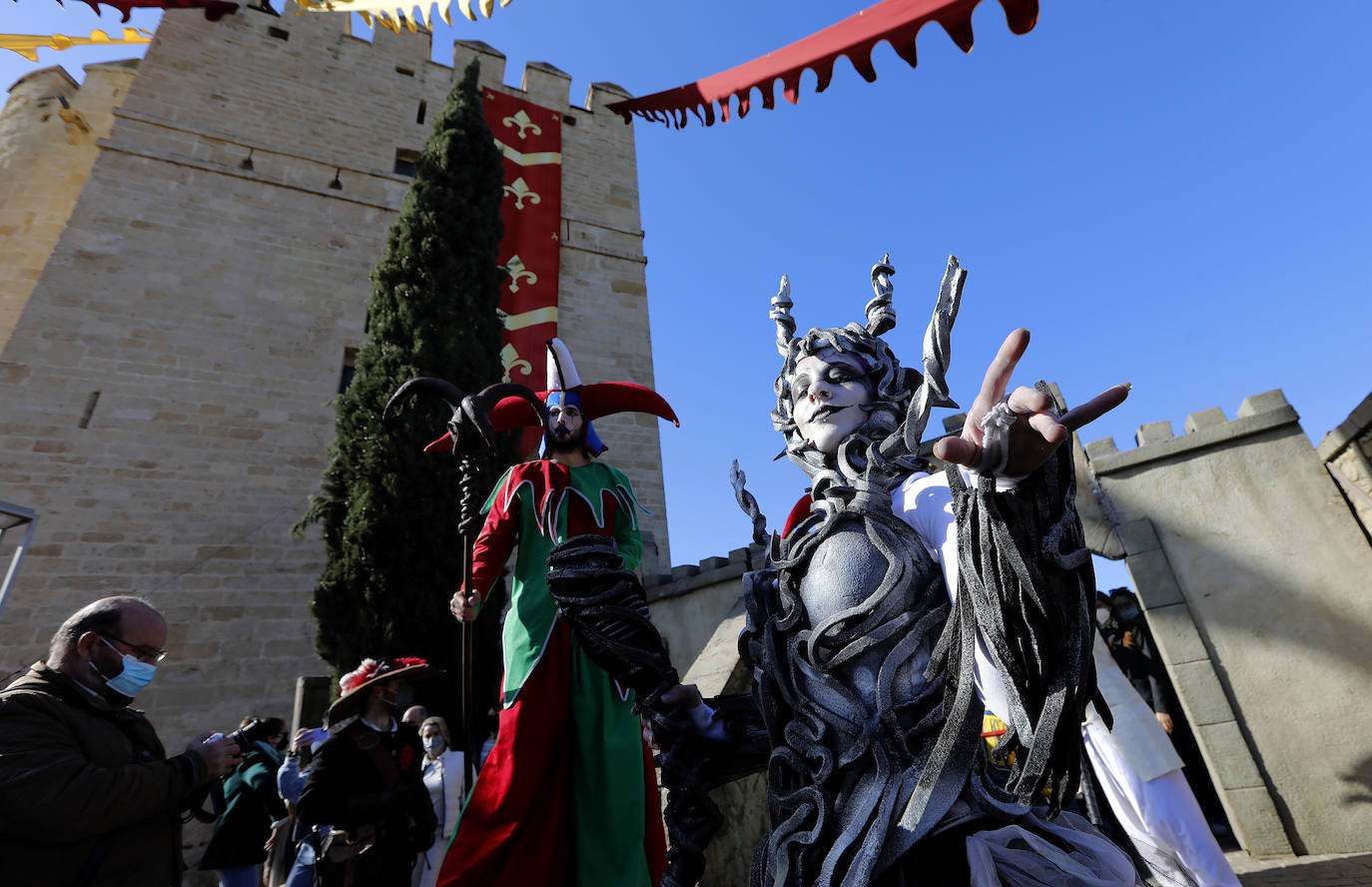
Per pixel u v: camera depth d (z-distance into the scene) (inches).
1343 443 230.5
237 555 410.6
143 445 416.5
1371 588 225.8
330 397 483.2
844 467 58.0
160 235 481.4
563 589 57.2
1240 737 223.3
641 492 535.5
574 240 645.3
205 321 469.1
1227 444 257.9
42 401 403.2
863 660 48.1
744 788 142.0
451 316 368.5
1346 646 222.7
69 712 81.6
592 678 78.3
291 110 581.0
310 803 123.6
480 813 70.2
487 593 82.0
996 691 44.3
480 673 268.4
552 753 75.0
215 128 543.2
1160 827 106.8
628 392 94.2
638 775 75.4
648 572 438.6
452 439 68.6
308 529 432.8
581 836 71.9
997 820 42.6
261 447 446.9
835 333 66.4
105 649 87.4
